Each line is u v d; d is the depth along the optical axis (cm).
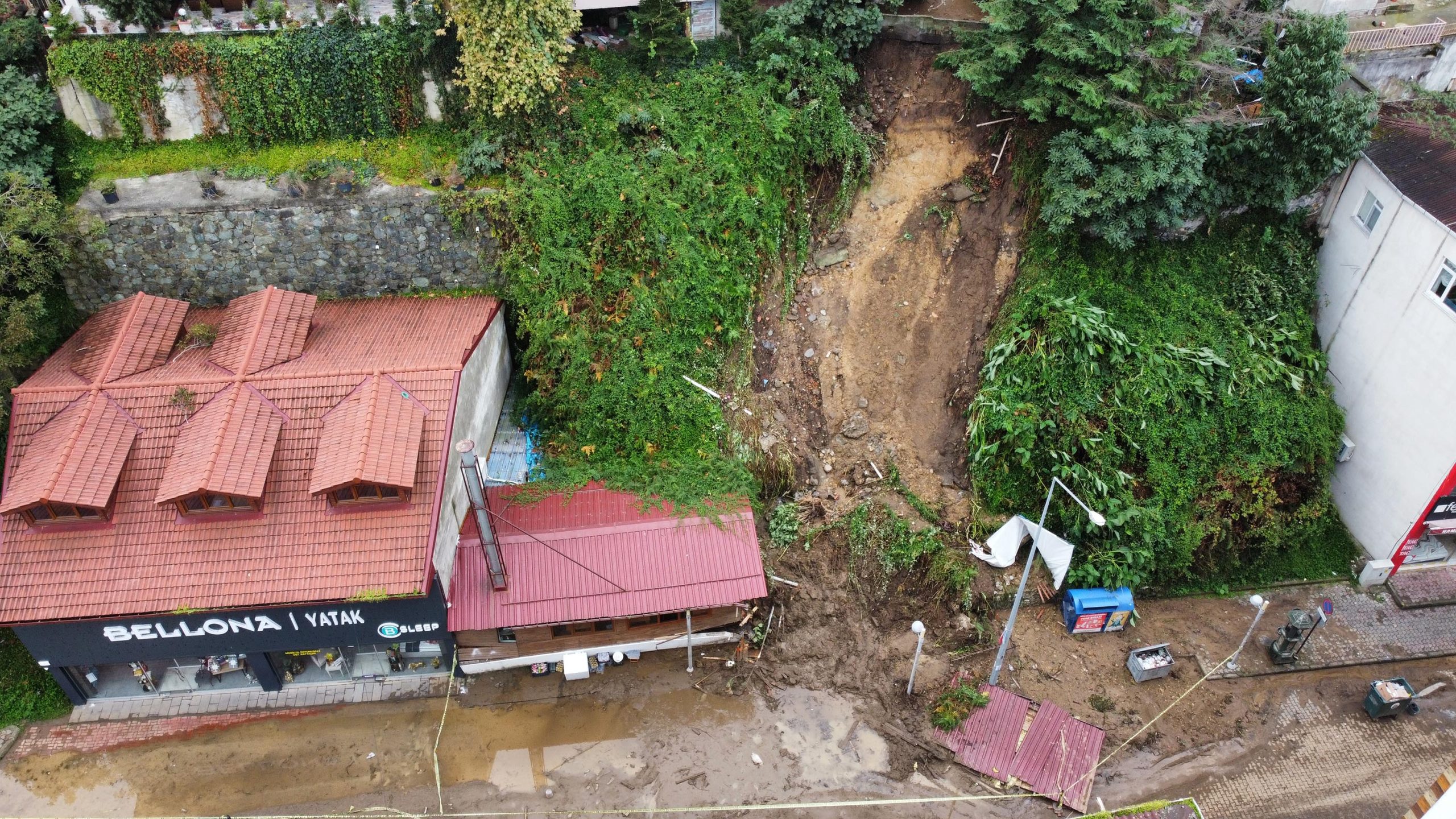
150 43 2631
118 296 2670
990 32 2712
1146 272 2814
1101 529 2595
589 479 2566
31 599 2114
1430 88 2958
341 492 2175
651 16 2805
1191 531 2616
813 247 2978
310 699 2414
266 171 2686
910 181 2991
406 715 2389
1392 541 2705
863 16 2867
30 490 2100
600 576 2347
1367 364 2742
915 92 3014
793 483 2759
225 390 2272
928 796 2248
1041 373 2645
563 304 2630
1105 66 2564
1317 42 2572
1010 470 2656
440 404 2264
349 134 2791
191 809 2202
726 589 2347
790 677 2466
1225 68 2606
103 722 2367
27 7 2711
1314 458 2744
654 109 2809
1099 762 2308
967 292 2888
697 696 2438
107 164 2698
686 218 2717
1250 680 2502
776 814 2208
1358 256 2764
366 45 2659
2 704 2375
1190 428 2667
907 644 2530
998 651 2523
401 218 2628
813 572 2636
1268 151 2709
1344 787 2280
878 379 2864
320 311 2659
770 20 2894
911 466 2778
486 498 2492
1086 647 2559
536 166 2675
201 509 2184
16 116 2561
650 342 2659
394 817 2192
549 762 2298
